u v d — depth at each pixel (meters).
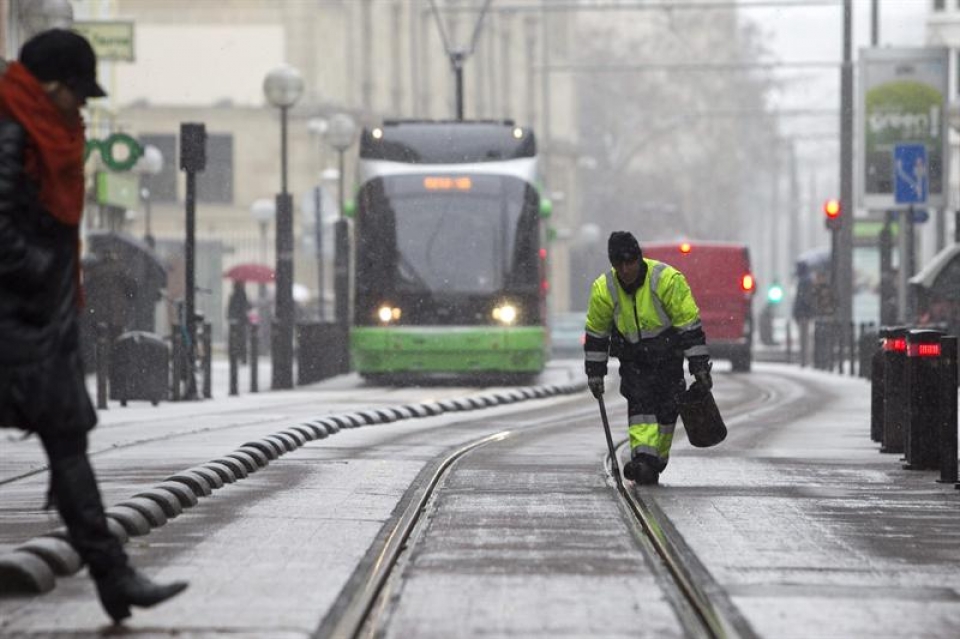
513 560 25.42
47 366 19.33
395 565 25.12
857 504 32.69
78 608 21.17
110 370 70.44
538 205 84.69
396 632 19.98
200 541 27.09
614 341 36.19
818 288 114.69
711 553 26.12
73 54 19.20
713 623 20.41
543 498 33.81
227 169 178.25
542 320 85.56
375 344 83.62
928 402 39.44
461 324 83.38
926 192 103.00
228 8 178.50
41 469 39.53
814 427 55.88
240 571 24.09
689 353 35.88
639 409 36.06
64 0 82.12
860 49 104.12
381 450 45.09
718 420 35.94
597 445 48.19
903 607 21.69
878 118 103.50
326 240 109.19
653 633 19.92
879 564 25.14
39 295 19.31
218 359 137.38
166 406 69.62
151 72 179.25
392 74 193.62
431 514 31.08
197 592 22.36
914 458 39.44
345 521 29.61
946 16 174.12
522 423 58.41
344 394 79.56
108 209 127.38
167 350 71.12
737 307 111.50
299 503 32.28
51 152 19.06
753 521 30.03
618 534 28.38
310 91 178.38
